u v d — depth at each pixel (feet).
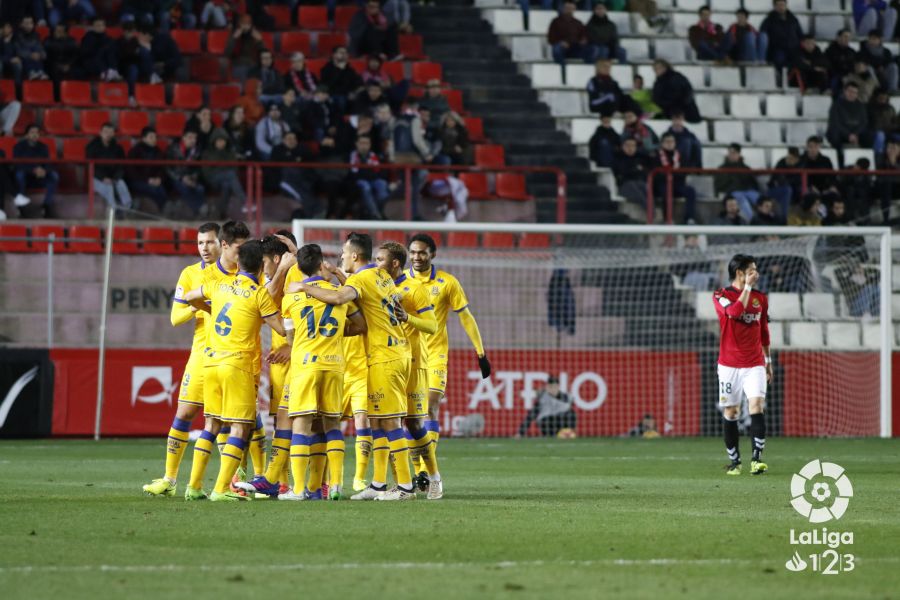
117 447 214.28
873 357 263.70
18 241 260.83
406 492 121.80
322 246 247.70
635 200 289.94
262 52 293.64
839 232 244.01
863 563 81.35
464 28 338.13
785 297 271.28
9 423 235.81
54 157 286.46
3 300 258.57
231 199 271.90
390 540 90.27
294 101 285.23
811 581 74.64
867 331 271.69
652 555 83.97
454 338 261.85
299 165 270.26
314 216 273.95
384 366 120.67
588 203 298.97
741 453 205.16
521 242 279.90
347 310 120.47
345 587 71.36
